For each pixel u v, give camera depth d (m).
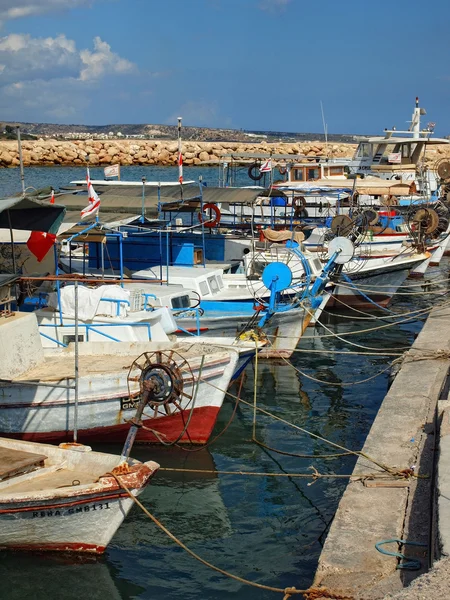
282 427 15.14
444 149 74.19
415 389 13.22
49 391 12.83
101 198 20.72
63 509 9.54
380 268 24.70
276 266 17.92
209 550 10.46
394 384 13.68
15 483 9.98
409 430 11.20
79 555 10.03
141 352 14.28
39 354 13.69
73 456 10.55
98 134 142.50
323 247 24.44
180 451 13.78
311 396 17.05
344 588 7.25
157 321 15.59
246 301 19.23
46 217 14.17
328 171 32.66
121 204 19.97
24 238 16.97
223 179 33.66
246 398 16.97
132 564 10.06
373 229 26.92
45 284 17.48
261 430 14.96
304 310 19.22
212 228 24.92
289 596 8.72
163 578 9.77
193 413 13.57
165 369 11.30
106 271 20.42
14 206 13.42
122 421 13.16
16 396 12.82
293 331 19.36
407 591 6.44
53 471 10.45
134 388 12.99
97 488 9.45
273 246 22.05
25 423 12.94
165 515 11.48
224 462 13.37
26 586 9.48
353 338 22.05
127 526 11.14
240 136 131.50
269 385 17.80
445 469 8.87
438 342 16.70
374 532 8.20
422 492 9.11
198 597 9.37
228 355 13.65
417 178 35.00
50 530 9.75
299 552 10.39
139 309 15.96
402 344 21.36
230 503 11.86
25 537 9.82
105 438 13.33
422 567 7.49
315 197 29.58
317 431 14.95
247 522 11.25
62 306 15.55
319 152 78.75
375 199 32.03
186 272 19.56
